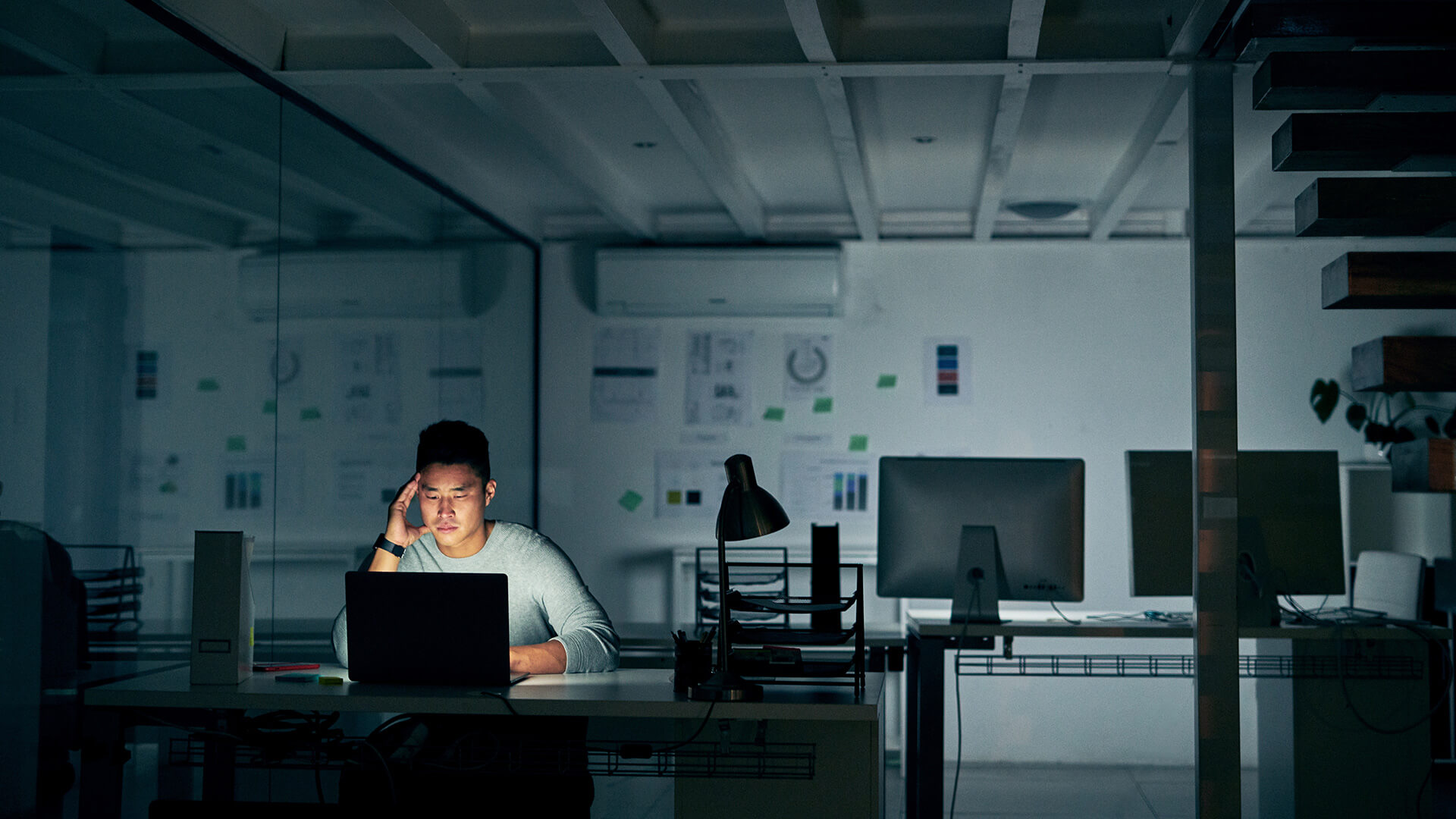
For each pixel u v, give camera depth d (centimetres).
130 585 288
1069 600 330
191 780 268
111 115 272
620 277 506
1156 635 322
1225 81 294
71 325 264
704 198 482
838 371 517
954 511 334
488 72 309
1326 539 339
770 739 229
